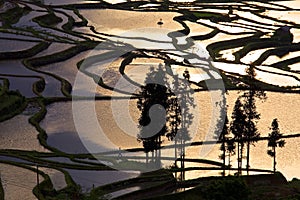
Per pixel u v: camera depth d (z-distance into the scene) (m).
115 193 115.31
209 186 104.94
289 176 133.38
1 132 151.12
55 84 189.00
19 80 190.38
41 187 113.25
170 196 114.62
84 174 123.88
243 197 102.38
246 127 135.88
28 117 161.62
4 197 108.69
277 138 136.75
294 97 180.38
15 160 130.62
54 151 139.75
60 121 160.62
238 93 180.38
